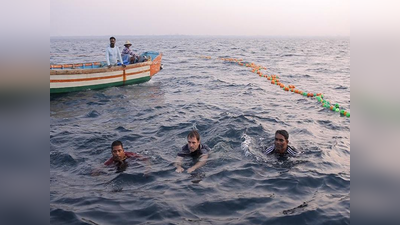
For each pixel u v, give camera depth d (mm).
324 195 5750
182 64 31281
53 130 9641
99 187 6109
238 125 9820
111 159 7246
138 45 88688
